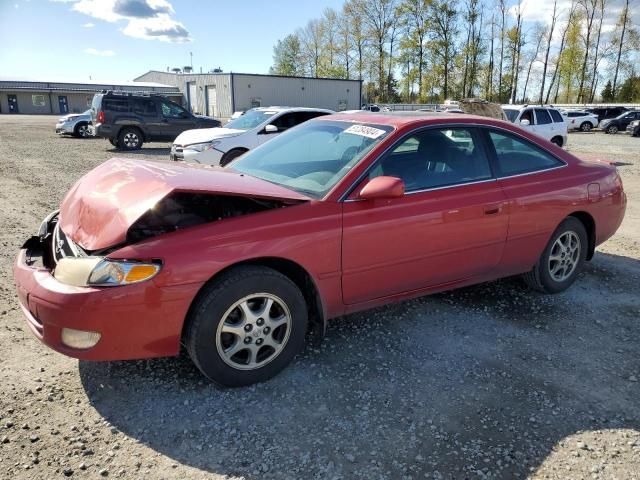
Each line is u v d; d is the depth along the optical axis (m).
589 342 3.59
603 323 3.90
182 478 2.24
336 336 3.58
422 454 2.42
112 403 2.75
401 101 67.06
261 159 3.91
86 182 3.35
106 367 3.10
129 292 2.51
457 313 4.01
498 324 3.83
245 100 42.53
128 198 2.83
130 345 2.59
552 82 60.31
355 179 3.17
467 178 3.66
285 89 43.75
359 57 67.81
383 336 3.59
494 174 3.80
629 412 2.79
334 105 46.25
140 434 2.51
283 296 2.92
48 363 3.13
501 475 2.30
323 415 2.70
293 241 2.88
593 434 2.60
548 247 4.17
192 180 2.95
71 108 63.09
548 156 4.19
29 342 3.38
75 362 3.15
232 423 2.61
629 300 4.34
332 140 3.70
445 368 3.20
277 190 3.08
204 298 2.69
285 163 3.68
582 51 57.91
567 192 4.12
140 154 16.00
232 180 3.12
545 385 3.04
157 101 17.67
